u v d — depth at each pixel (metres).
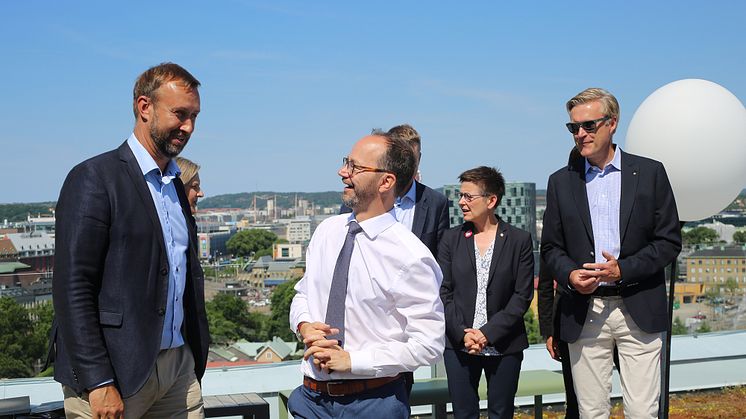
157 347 2.44
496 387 3.65
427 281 2.43
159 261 2.48
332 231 2.60
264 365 4.79
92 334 2.31
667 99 4.20
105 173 2.42
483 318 3.71
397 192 2.53
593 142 3.30
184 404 2.65
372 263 2.46
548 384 4.20
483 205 3.76
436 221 3.89
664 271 3.38
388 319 2.47
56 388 4.14
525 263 3.72
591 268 3.22
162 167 2.62
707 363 5.31
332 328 2.45
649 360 3.31
